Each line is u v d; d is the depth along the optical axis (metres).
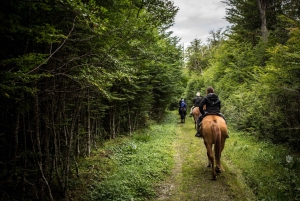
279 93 7.01
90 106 7.36
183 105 17.19
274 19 15.86
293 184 4.66
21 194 3.99
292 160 5.70
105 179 5.39
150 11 4.95
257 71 11.06
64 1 2.65
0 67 2.89
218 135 5.39
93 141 8.08
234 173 5.84
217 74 18.69
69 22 3.49
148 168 6.19
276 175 5.22
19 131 4.47
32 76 2.60
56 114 4.68
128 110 11.14
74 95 4.96
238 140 9.02
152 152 7.94
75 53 4.20
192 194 4.86
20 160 4.28
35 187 4.07
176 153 8.22
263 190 4.64
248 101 10.30
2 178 3.81
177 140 10.50
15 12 2.89
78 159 6.68
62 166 4.95
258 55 13.09
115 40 4.24
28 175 4.38
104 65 4.13
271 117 8.02
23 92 3.50
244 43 15.75
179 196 4.82
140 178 5.46
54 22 3.69
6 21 2.69
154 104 17.11
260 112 8.84
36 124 3.86
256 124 9.02
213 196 4.71
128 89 9.58
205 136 5.66
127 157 7.24
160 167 6.46
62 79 4.56
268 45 12.44
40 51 4.02
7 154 4.14
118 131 10.60
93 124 8.09
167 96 17.30
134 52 5.12
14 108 3.79
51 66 4.05
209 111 6.29
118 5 4.10
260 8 15.09
